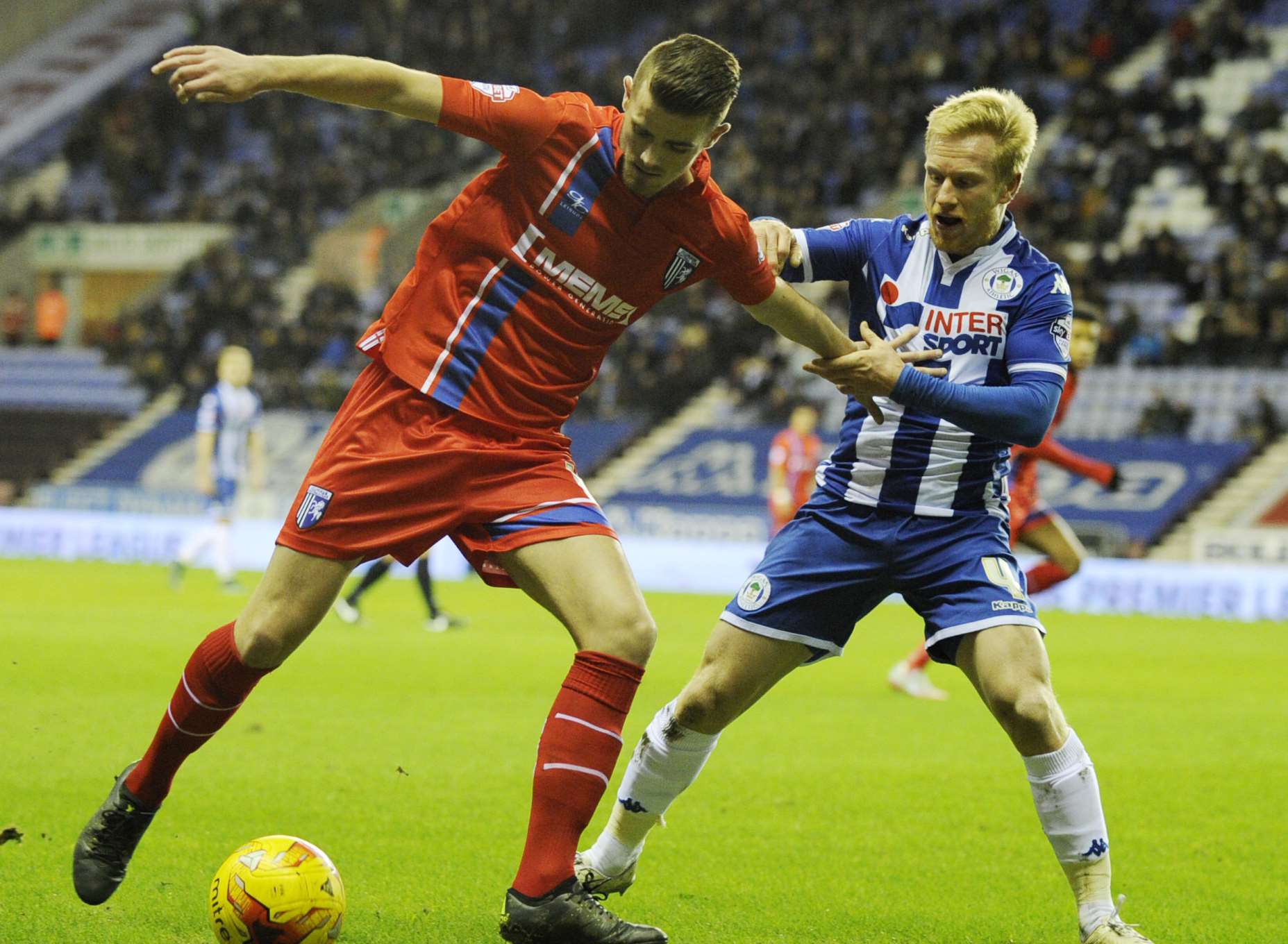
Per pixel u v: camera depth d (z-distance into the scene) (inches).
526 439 515.5
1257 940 554.6
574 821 487.5
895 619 2342.5
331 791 791.1
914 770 915.4
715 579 2797.7
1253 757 994.1
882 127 3858.3
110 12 5708.7
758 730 1074.7
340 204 4311.0
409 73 482.9
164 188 4662.9
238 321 4013.3
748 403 3412.9
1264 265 3312.0
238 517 3312.0
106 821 526.9
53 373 4160.9
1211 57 3799.2
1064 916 583.5
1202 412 3125.0
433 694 1202.6
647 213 491.8
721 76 451.8
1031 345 539.2
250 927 455.2
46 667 1270.9
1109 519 2925.7
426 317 510.6
